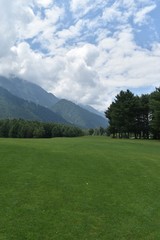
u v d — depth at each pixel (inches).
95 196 773.3
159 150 1923.0
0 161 1069.8
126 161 1280.8
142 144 2470.5
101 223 616.4
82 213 657.6
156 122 3713.1
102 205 713.6
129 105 4404.5
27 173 939.3
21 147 1405.0
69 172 999.0
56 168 1039.6
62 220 615.8
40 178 895.7
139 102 4456.2
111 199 760.3
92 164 1162.6
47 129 6870.1
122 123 4488.2
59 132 6919.3
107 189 841.5
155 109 3732.8
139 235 576.7
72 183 871.1
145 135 4751.5
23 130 6505.9
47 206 681.0
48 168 1029.2
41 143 1766.7
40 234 552.7
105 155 1414.9
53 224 595.2
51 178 904.9
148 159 1381.6
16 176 896.9
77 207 689.0
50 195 753.6
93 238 553.0
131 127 4446.4
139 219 649.0
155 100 3821.4
